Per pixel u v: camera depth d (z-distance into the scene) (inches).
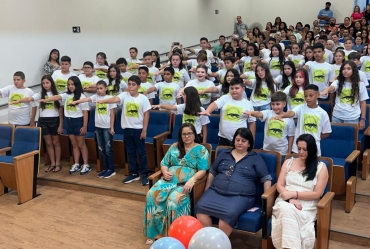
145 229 128.1
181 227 107.7
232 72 169.0
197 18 430.6
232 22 505.7
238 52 340.2
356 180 146.3
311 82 200.1
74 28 277.1
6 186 171.2
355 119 158.4
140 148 171.2
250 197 119.5
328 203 107.3
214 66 304.7
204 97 183.3
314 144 112.8
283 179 117.0
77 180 181.8
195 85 183.8
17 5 237.0
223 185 120.2
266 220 110.3
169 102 196.9
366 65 229.9
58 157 196.4
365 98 157.5
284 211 104.9
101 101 166.6
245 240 128.3
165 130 182.9
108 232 137.3
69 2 271.9
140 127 169.0
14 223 146.3
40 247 128.3
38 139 174.6
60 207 159.8
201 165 127.6
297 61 261.0
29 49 246.8
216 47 383.2
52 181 183.3
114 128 198.1
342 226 126.4
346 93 158.7
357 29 378.3
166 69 197.3
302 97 161.9
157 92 216.2
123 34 323.3
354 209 138.6
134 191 165.3
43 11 253.8
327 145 148.8
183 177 128.7
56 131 192.9
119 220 146.4
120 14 318.3
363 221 129.5
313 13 502.9
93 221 146.2
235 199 116.5
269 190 114.2
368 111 167.5
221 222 113.3
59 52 266.5
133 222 144.5
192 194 123.1
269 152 125.7
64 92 208.5
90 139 197.5
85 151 193.2
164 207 125.0
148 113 169.8
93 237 134.0
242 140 121.4
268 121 143.4
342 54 194.7
